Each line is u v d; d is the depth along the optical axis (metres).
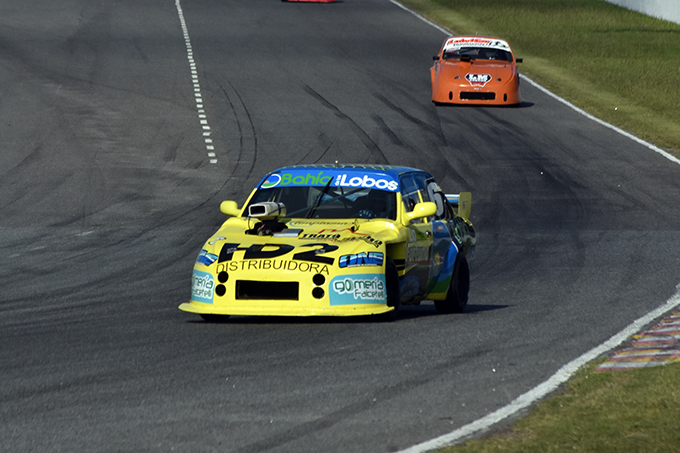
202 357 27.91
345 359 27.45
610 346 29.06
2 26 142.00
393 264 33.41
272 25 153.12
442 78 101.94
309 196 35.97
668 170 80.31
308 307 31.55
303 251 32.19
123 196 68.69
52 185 71.25
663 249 54.16
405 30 153.62
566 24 165.12
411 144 86.69
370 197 35.59
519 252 53.91
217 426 21.31
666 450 18.91
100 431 20.98
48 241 55.16
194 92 106.50
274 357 27.75
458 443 19.92
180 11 163.25
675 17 168.50
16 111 94.81
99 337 31.16
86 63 119.62
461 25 160.75
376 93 107.88
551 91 113.31
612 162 82.56
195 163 79.50
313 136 89.00
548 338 30.67
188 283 43.44
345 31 149.75
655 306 37.09
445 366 26.67
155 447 19.94
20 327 33.31
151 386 24.69
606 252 53.38
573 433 20.11
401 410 22.48
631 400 22.25
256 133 89.88
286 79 114.19
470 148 86.00
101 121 92.69
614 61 133.88
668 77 122.81
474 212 66.31
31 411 22.48
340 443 20.17
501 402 23.05
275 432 20.91
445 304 37.59
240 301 31.92
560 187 74.19
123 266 48.00
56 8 160.38
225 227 34.81
